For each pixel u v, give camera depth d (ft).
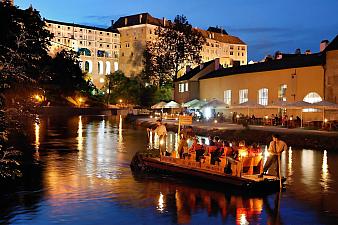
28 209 48.73
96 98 412.16
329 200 53.72
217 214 47.34
